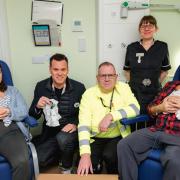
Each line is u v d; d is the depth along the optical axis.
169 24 2.67
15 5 2.49
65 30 2.57
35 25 2.48
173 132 1.79
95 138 2.00
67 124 2.13
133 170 1.76
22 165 1.71
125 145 1.78
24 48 2.58
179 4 2.58
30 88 2.67
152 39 2.33
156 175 1.69
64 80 2.10
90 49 2.64
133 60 2.33
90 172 1.69
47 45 2.57
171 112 1.87
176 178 1.52
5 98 2.06
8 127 1.94
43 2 2.46
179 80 2.10
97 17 2.46
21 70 2.63
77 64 2.66
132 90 2.32
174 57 2.75
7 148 1.77
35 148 1.94
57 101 2.12
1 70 2.11
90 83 2.72
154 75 2.28
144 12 2.46
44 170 2.22
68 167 2.08
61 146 2.03
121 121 1.87
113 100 1.98
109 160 1.86
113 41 2.47
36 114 2.12
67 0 2.51
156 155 1.70
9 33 2.54
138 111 1.96
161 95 2.04
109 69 1.90
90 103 1.97
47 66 2.63
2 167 1.74
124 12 2.39
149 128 1.92
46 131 2.21
